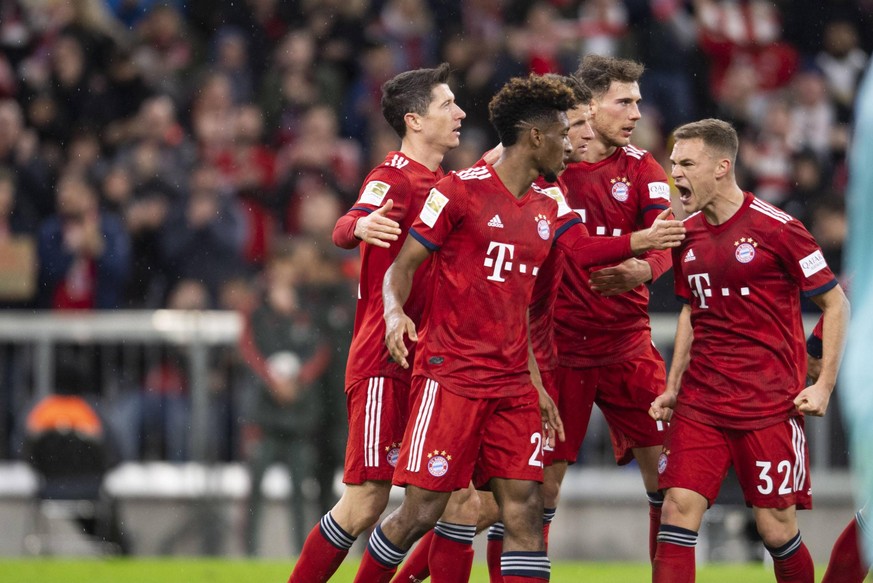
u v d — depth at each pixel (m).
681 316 21.09
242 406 39.19
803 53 54.16
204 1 53.66
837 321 19.81
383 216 19.27
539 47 50.47
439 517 19.25
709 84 52.56
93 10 51.09
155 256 45.47
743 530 38.31
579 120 21.11
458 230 18.91
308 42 50.62
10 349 38.91
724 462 20.22
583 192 22.64
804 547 20.61
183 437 39.19
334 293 37.72
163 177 46.34
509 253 18.86
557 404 22.81
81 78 50.06
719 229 20.28
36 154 48.00
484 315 18.84
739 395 20.08
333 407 37.59
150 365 39.25
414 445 18.92
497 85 49.72
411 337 18.52
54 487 37.16
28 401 38.88
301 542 37.50
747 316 20.16
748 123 52.06
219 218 45.69
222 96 49.88
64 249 44.62
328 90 50.38
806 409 19.52
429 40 52.94
